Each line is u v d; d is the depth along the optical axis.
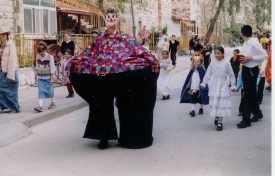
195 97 9.83
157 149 7.02
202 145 7.17
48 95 10.45
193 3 49.25
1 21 16.92
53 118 10.27
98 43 7.11
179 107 11.28
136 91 7.01
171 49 24.67
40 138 8.17
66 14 23.28
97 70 6.93
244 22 59.62
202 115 10.02
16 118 9.38
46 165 6.36
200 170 5.85
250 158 6.34
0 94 10.06
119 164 6.27
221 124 8.32
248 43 8.45
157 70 7.11
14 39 17.00
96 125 7.14
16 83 10.13
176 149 6.97
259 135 7.75
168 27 40.78
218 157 6.43
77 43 20.22
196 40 33.09
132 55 7.05
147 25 35.56
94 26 26.31
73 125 9.38
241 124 8.44
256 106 8.88
